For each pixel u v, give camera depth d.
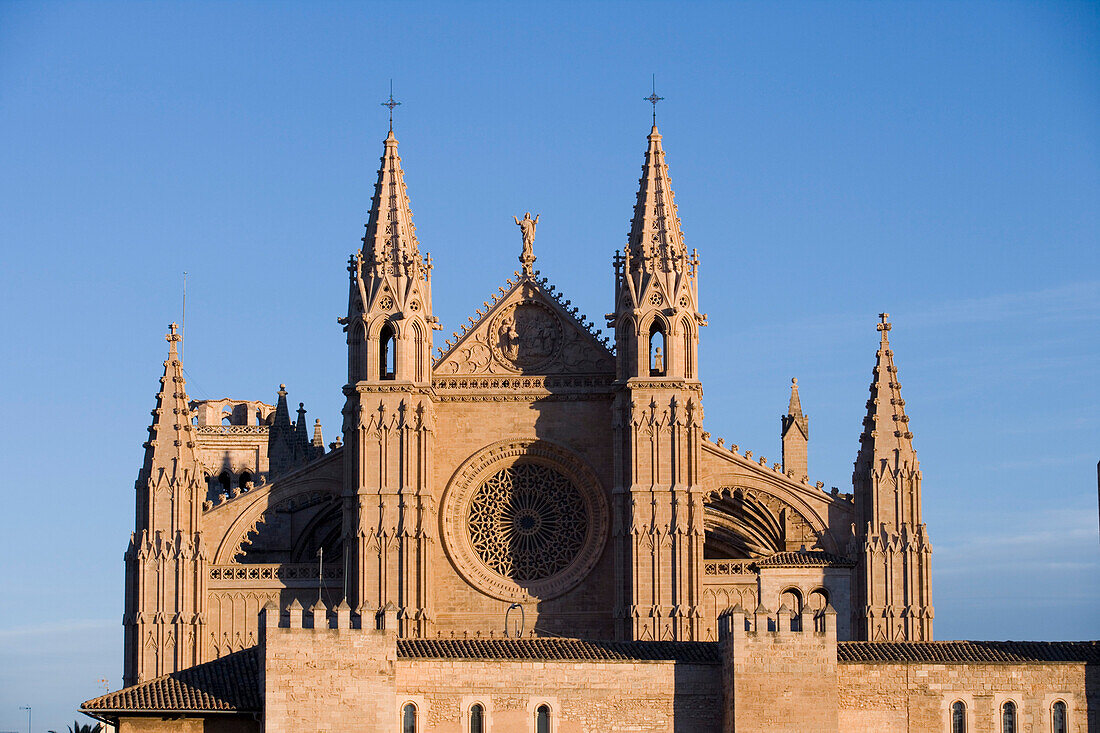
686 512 186.25
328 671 145.88
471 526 192.00
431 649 149.50
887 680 148.88
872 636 184.75
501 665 148.25
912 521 187.00
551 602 189.38
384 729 145.62
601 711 148.62
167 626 186.50
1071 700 149.75
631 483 187.38
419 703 147.62
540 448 192.38
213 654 187.75
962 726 149.00
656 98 198.88
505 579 190.62
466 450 192.75
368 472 188.38
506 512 192.25
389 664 146.50
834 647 148.25
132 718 148.75
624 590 186.88
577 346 194.12
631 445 188.00
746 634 147.62
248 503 192.38
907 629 185.12
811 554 188.00
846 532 191.25
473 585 189.62
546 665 148.75
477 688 148.00
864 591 186.00
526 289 195.62
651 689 149.25
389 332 192.62
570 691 148.50
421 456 189.25
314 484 193.38
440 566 190.38
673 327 190.38
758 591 186.62
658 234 193.88
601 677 148.88
